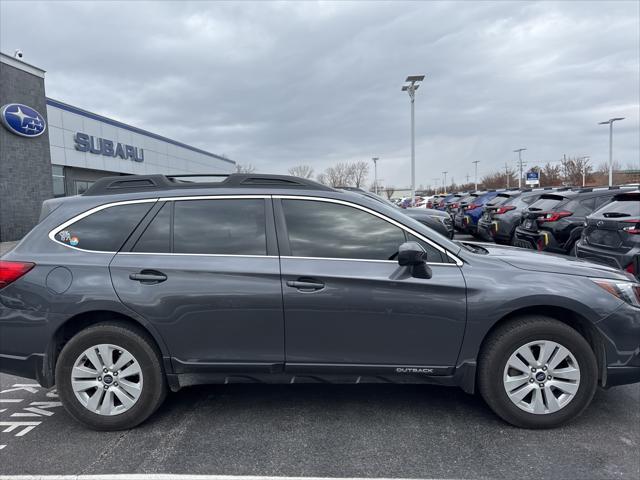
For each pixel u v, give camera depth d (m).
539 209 8.94
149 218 3.12
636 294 2.98
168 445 2.83
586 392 2.88
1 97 15.24
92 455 2.72
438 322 2.91
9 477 2.50
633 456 2.62
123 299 2.91
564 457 2.61
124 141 26.23
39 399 3.59
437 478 2.44
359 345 2.94
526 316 2.94
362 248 3.01
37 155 16.59
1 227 15.23
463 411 3.23
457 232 18.08
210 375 3.03
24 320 2.97
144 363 2.96
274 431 2.98
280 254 2.99
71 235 3.12
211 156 44.31
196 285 2.92
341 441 2.84
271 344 2.96
